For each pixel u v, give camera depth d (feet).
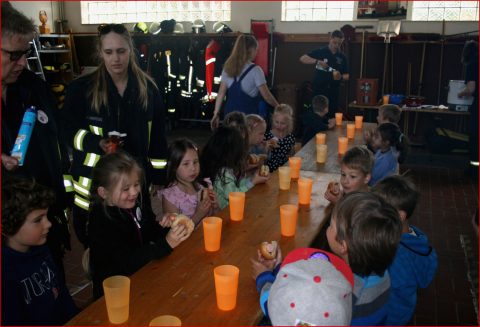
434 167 20.48
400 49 24.72
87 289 10.03
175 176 8.06
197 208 7.92
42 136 6.64
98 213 6.07
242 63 14.38
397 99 22.12
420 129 24.88
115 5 29.19
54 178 6.84
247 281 5.08
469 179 18.72
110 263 5.86
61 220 7.05
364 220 4.33
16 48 5.64
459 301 9.64
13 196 5.13
